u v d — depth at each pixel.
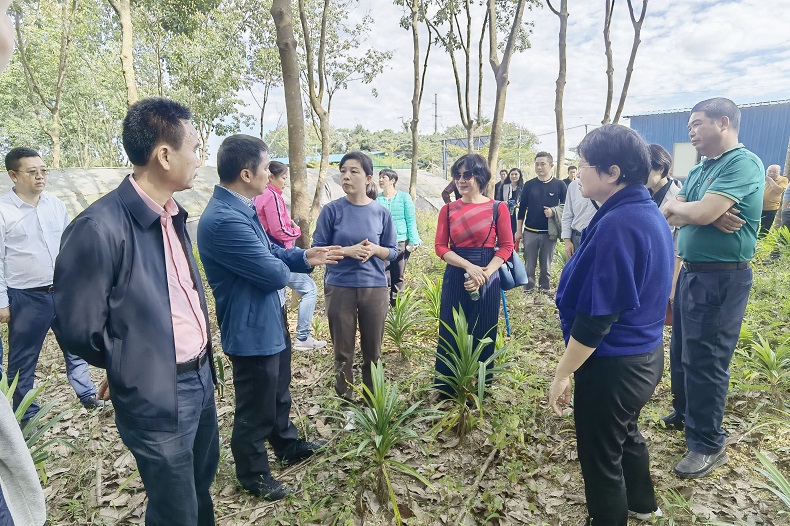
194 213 12.04
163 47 18.12
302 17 8.21
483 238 3.34
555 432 3.10
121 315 1.56
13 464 1.09
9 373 3.36
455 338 3.11
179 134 1.62
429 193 19.95
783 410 3.03
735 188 2.34
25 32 17.44
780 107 17.98
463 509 2.43
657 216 1.77
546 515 2.42
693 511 2.31
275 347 2.42
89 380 3.69
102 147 38.50
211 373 1.98
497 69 7.45
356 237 3.17
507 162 28.66
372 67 15.36
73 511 2.54
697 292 2.52
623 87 9.24
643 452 2.14
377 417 2.52
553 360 4.16
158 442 1.62
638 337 1.79
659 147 3.47
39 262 3.35
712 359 2.51
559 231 6.03
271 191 4.16
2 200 3.25
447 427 3.14
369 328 3.28
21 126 28.92
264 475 2.58
